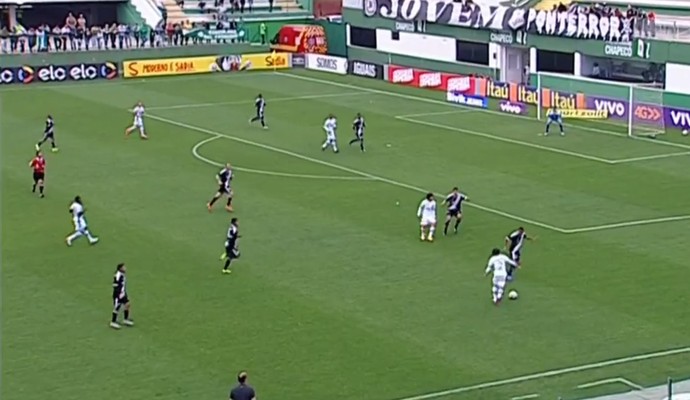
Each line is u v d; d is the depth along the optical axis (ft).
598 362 207.72
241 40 586.86
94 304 237.66
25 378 201.77
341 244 277.03
